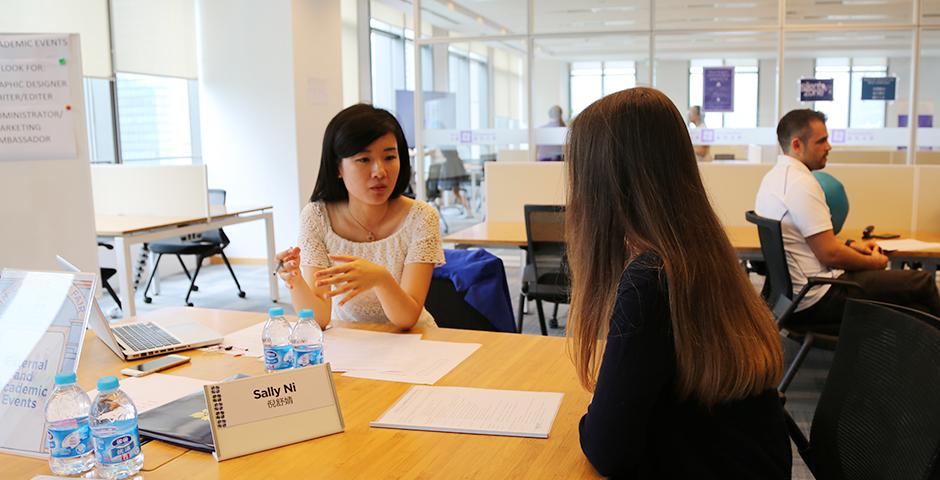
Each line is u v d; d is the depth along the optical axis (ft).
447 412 4.48
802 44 22.48
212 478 3.68
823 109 19.90
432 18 22.75
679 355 3.50
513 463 3.82
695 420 3.64
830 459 4.54
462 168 29.45
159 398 4.74
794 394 10.81
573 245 3.92
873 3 19.21
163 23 22.11
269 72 22.95
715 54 25.73
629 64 25.35
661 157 3.60
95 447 3.65
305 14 23.21
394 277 6.81
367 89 31.09
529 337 6.14
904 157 24.30
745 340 3.55
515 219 16.42
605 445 3.53
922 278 9.66
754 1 19.84
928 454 3.45
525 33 21.18
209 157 23.84
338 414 4.25
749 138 20.08
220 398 3.99
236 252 23.94
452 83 24.76
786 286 9.50
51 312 4.22
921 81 19.03
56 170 9.45
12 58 9.07
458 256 8.11
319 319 6.51
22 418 4.06
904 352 4.03
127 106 21.38
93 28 19.76
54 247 9.50
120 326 6.40
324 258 6.91
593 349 3.91
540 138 21.40
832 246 9.84
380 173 6.42
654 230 3.56
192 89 23.81
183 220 15.53
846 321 4.69
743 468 3.64
